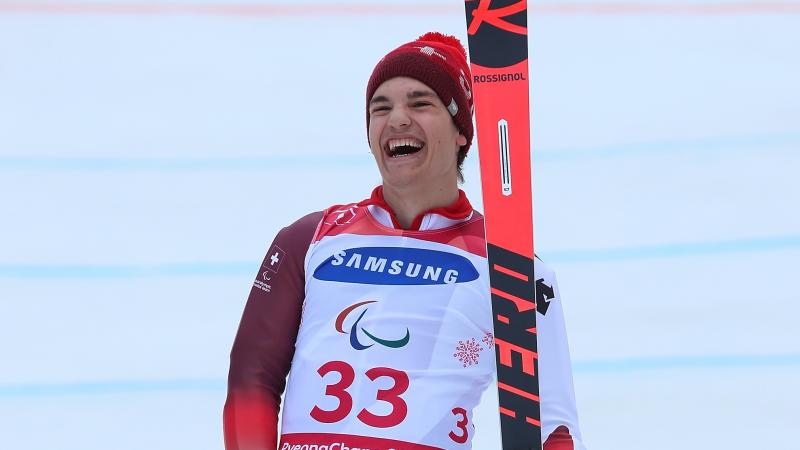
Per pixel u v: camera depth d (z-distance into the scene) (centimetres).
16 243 2136
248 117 2708
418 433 696
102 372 1697
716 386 1650
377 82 779
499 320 721
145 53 2980
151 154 2530
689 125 2633
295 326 771
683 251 2102
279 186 2384
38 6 3148
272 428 747
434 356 716
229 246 2141
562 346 752
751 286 1970
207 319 1870
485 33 766
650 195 2322
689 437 1500
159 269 2053
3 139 2561
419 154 757
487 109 754
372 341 719
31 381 1669
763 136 2569
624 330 1816
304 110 2741
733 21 3158
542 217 2220
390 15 3180
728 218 2223
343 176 2428
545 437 721
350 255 754
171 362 1727
